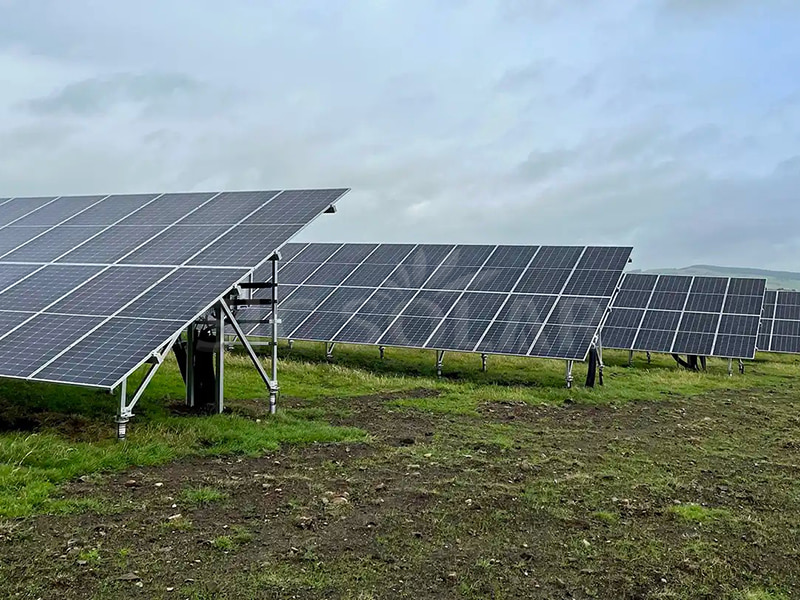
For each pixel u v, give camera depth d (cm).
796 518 973
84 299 1437
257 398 1764
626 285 3441
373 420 1591
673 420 1727
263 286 1625
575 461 1261
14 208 2173
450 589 719
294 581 720
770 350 3572
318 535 855
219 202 1875
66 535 815
